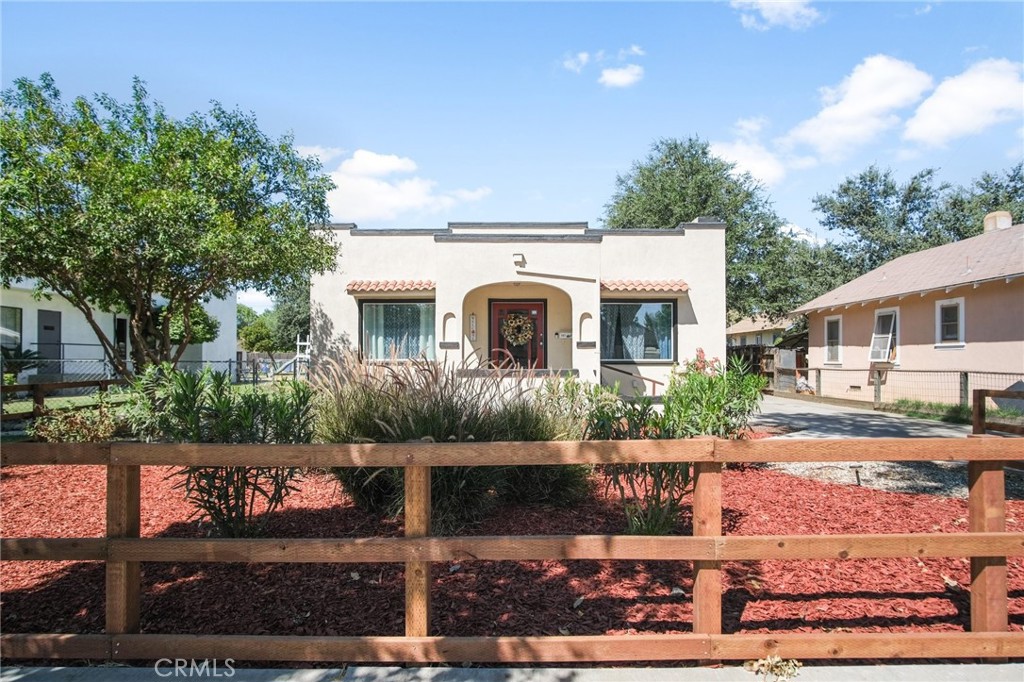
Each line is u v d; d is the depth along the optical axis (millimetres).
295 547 2590
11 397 12391
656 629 2939
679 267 14633
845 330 19062
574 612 3105
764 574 3590
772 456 2658
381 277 14281
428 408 4453
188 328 11352
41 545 2605
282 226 10469
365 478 4398
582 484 4824
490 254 13539
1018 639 2635
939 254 17703
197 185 9844
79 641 2613
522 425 4812
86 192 9273
